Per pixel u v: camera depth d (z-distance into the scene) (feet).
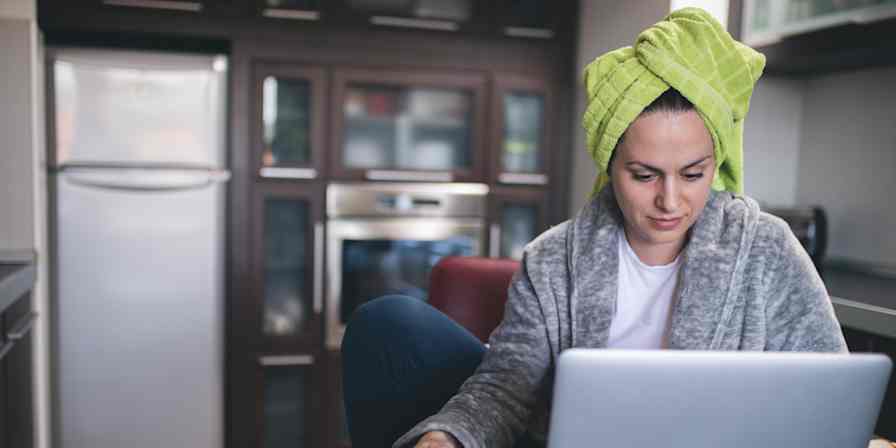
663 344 3.55
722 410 2.44
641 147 3.06
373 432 4.48
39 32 9.35
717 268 3.33
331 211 10.32
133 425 9.95
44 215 9.34
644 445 2.48
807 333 3.29
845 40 7.27
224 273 10.19
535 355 3.58
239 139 10.00
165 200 9.81
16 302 7.79
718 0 8.11
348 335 4.60
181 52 10.57
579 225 3.62
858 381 2.52
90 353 9.75
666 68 2.96
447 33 10.59
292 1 9.99
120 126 9.62
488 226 10.97
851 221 9.00
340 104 10.30
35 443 8.73
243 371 10.23
